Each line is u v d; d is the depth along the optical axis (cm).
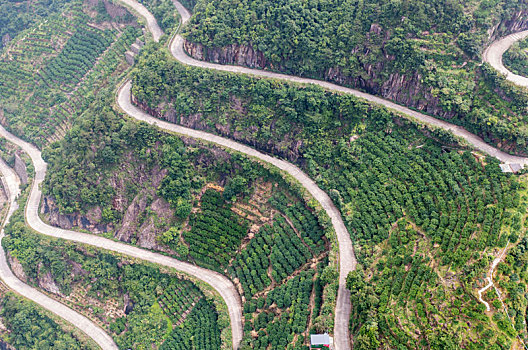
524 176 13012
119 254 16638
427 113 15250
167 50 19188
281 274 14288
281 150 16412
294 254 14488
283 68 17388
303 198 15138
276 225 15362
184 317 15362
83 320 16388
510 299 10756
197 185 16762
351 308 12488
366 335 11156
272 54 17162
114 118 17725
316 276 13600
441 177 13700
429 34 15400
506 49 15475
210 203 16575
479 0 15588
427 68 14912
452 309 10812
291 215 15262
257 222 15862
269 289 14388
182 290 15675
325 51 16375
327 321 11938
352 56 16212
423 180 13875
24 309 16775
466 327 10556
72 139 17862
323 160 15725
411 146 14825
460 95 14575
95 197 17375
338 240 13925
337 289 12838
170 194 16425
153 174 17088
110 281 16562
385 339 11125
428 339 10606
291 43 16862
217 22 17912
